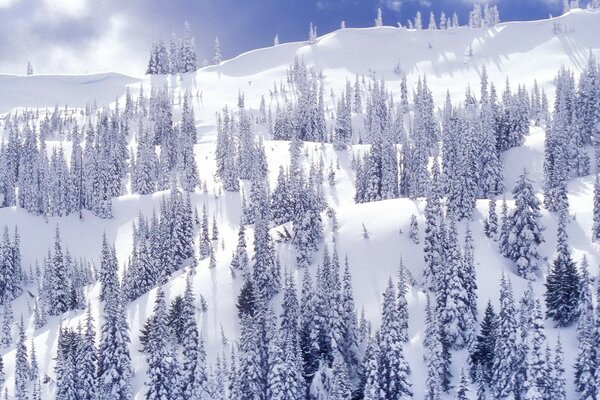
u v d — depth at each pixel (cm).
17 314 14738
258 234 11056
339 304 9294
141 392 9325
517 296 9869
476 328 9238
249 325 8856
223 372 8981
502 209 11538
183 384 8662
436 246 10338
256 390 8488
